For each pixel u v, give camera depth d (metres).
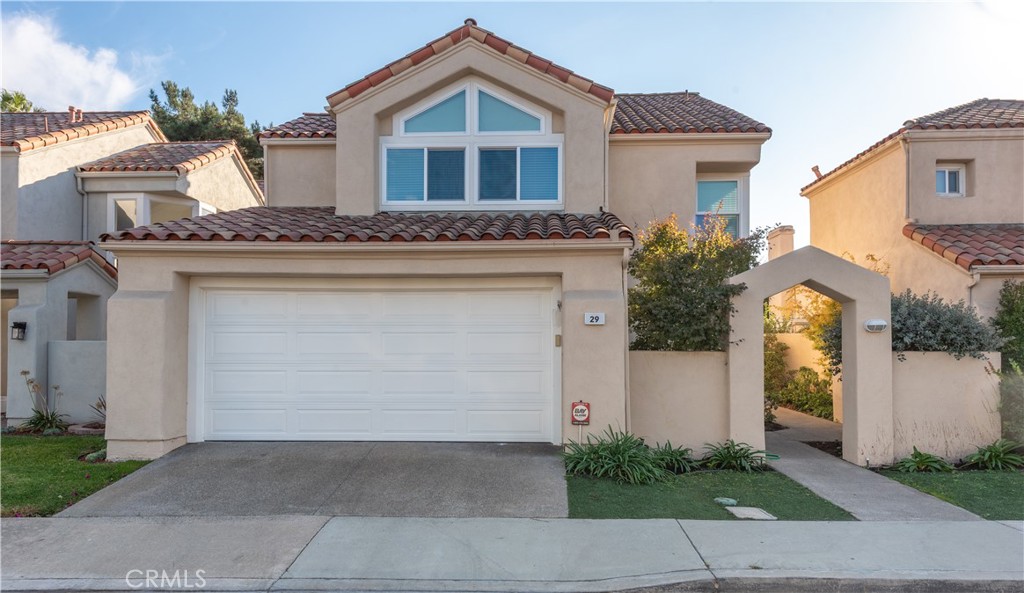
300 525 5.86
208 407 8.84
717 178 12.30
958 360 8.79
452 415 8.85
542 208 10.46
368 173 10.28
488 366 8.84
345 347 8.89
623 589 4.66
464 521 5.95
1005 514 6.39
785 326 15.77
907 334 8.75
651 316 8.70
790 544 5.42
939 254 10.90
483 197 10.59
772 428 11.50
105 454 8.19
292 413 8.86
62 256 11.41
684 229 11.08
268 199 11.84
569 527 5.81
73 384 10.70
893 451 8.56
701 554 5.19
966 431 8.70
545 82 10.21
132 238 8.16
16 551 5.30
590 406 8.15
